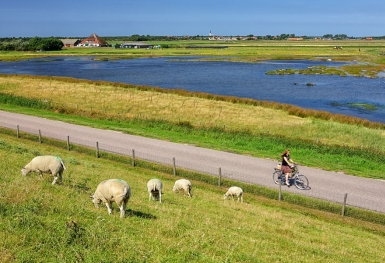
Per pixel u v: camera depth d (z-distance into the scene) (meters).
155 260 11.45
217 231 16.36
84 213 14.60
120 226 14.02
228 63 166.50
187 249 12.63
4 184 16.36
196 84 101.44
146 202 20.80
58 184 20.22
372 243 19.97
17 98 64.38
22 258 10.31
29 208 13.48
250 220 20.52
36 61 173.62
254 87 97.00
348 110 70.12
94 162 33.12
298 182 29.45
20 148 32.69
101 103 64.69
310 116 56.97
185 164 33.53
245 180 30.02
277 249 15.56
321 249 16.91
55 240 11.52
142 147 38.53
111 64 160.62
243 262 12.80
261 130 47.53
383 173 32.59
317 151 38.31
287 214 23.78
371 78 116.00
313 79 113.44
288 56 197.88
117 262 10.93
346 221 23.59
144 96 71.50
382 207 25.20
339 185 29.17
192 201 23.58
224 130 46.00
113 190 15.59
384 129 51.44
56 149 37.00
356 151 37.75
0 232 11.58
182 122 49.62
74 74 120.88
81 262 10.63
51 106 59.75
